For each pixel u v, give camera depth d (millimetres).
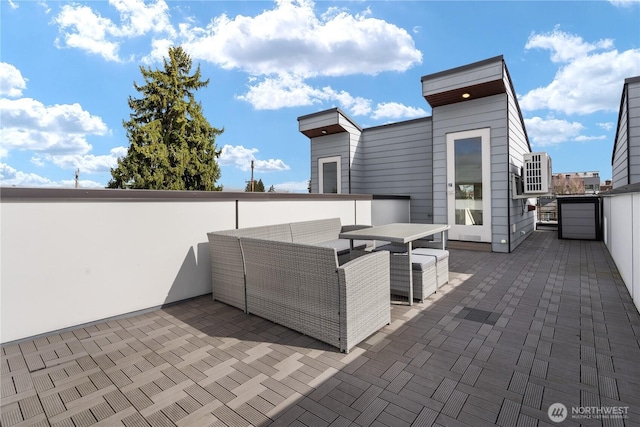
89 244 2859
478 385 1872
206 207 3738
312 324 2506
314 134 9422
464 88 5961
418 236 3334
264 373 2041
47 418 1663
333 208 5832
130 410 1712
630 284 3529
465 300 3410
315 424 1571
